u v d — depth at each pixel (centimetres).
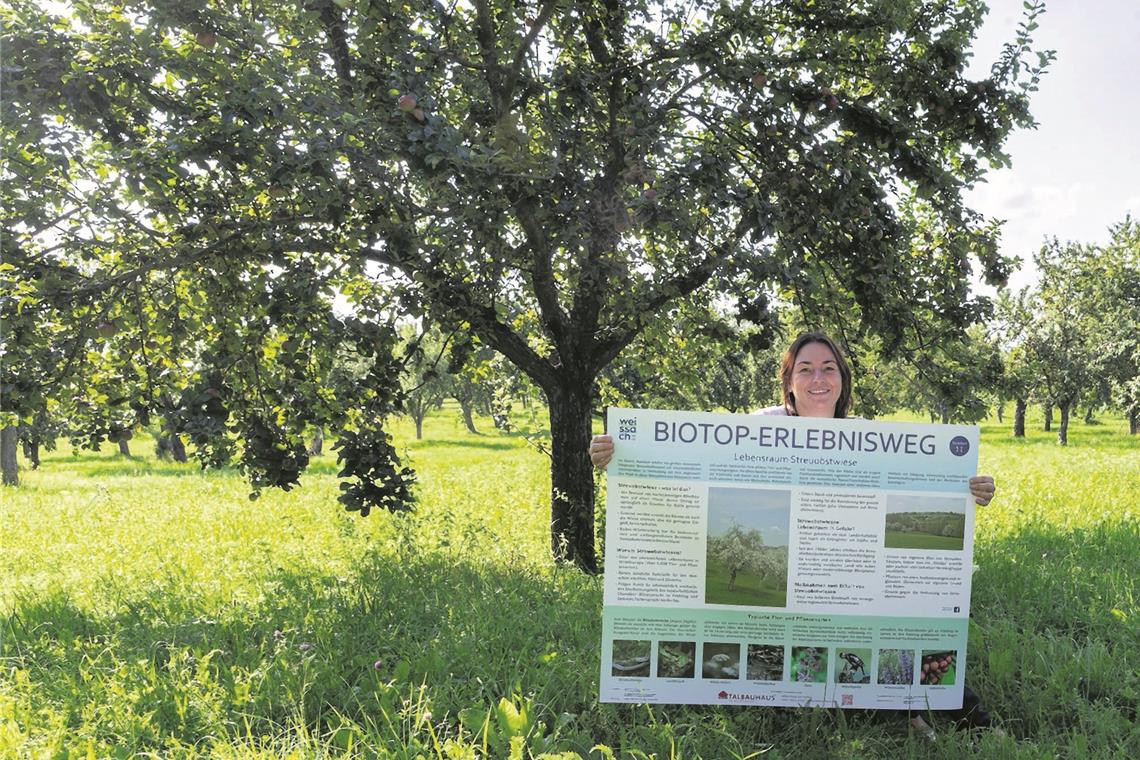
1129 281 3900
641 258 754
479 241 652
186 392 623
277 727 381
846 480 356
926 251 855
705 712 400
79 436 714
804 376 402
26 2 580
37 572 825
